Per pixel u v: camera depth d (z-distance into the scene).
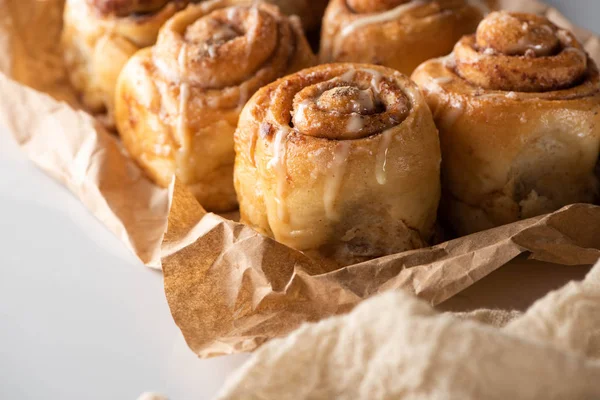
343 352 0.31
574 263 0.39
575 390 0.29
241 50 0.45
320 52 0.50
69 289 0.41
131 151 0.47
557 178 0.42
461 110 0.41
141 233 0.44
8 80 0.49
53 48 0.54
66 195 0.46
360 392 0.30
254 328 0.38
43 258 0.43
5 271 0.42
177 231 0.40
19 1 0.54
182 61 0.45
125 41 0.50
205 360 0.38
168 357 0.38
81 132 0.47
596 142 0.41
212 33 0.46
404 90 0.41
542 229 0.39
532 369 0.29
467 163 0.42
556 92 0.41
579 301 0.33
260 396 0.31
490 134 0.41
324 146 0.39
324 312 0.38
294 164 0.39
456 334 0.30
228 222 0.39
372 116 0.39
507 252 0.39
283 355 0.31
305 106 0.39
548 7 0.52
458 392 0.29
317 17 0.55
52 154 0.47
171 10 0.50
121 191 0.45
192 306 0.38
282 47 0.46
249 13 0.46
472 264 0.38
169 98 0.45
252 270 0.39
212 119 0.44
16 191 0.47
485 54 0.42
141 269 0.42
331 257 0.41
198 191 0.45
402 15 0.48
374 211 0.40
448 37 0.48
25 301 0.41
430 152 0.40
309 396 0.31
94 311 0.40
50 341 0.39
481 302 0.39
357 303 0.38
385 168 0.39
